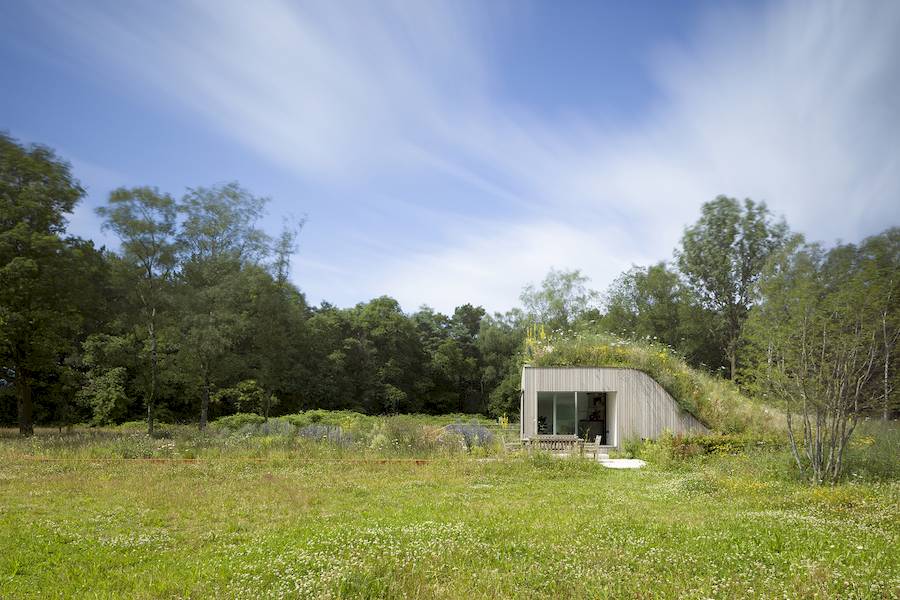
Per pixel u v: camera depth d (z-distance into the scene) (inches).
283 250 1588.3
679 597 211.9
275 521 373.1
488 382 2765.7
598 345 988.6
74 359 1243.2
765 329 548.1
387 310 2556.6
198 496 459.2
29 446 786.2
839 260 514.0
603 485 532.4
